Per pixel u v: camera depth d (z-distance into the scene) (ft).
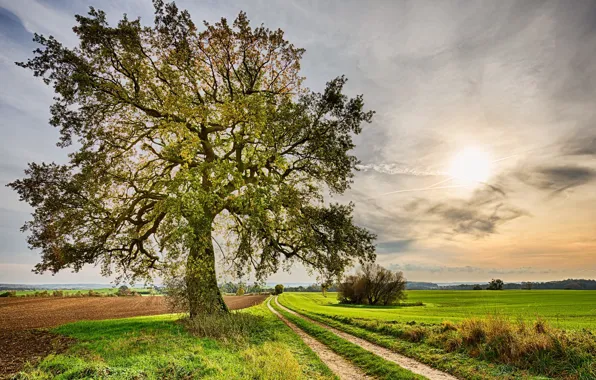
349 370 36.04
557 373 29.89
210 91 80.12
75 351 41.65
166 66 69.00
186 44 68.18
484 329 40.40
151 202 73.51
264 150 75.05
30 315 101.24
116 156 70.79
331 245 77.46
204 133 76.13
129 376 28.09
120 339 47.98
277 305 160.35
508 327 38.78
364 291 238.48
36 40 60.95
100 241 67.00
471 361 35.83
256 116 69.10
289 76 82.07
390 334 54.90
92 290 233.35
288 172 81.56
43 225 62.64
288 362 34.17
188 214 59.52
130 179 73.77
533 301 179.52
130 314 104.94
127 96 67.56
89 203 63.98
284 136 75.97
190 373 30.12
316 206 81.10
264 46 77.66
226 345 45.01
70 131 65.41
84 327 65.31
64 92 61.82
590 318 77.92
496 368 33.04
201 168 63.36
